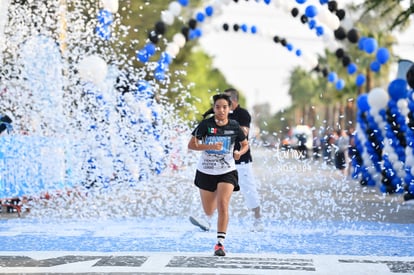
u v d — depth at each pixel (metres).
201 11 17.58
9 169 16.25
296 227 14.31
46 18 16.92
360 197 21.95
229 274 9.29
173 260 10.30
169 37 36.22
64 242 12.01
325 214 16.86
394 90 22.47
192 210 16.98
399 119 22.17
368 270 9.71
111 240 12.27
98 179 17.64
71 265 9.86
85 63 16.70
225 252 11.02
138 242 12.06
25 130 17.12
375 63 18.22
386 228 14.31
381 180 23.42
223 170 11.20
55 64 16.98
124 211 16.52
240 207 18.31
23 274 9.24
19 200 16.83
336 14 16.20
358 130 28.48
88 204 17.80
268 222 15.12
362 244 12.10
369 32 30.39
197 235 12.98
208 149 11.09
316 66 20.39
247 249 11.45
